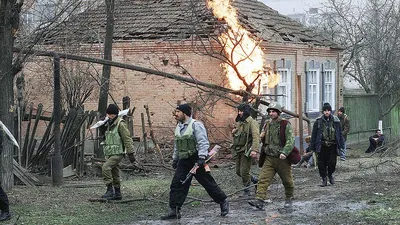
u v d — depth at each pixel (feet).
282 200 42.70
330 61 96.27
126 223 35.04
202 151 35.09
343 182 51.42
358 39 117.50
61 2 55.72
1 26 44.55
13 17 44.83
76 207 39.45
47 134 53.88
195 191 45.50
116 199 41.32
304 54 87.92
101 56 72.02
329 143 49.08
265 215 37.06
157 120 77.66
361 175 55.67
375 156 76.28
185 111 35.45
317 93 92.17
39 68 76.64
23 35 54.03
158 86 77.46
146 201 41.45
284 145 38.34
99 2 72.64
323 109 49.67
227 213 36.81
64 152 54.13
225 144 66.03
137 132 78.38
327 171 50.57
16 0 45.37
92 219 36.09
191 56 74.84
